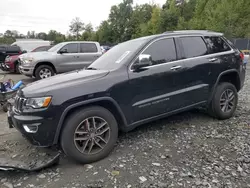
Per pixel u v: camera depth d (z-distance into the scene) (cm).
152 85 388
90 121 339
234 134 421
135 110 375
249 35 2920
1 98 613
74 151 325
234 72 498
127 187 282
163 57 410
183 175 302
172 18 4731
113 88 351
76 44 1119
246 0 3281
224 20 3122
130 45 424
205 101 462
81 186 287
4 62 1484
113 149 375
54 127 316
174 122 483
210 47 475
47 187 287
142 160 341
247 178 294
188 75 429
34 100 315
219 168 315
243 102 627
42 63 1065
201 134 425
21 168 312
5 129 492
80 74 376
